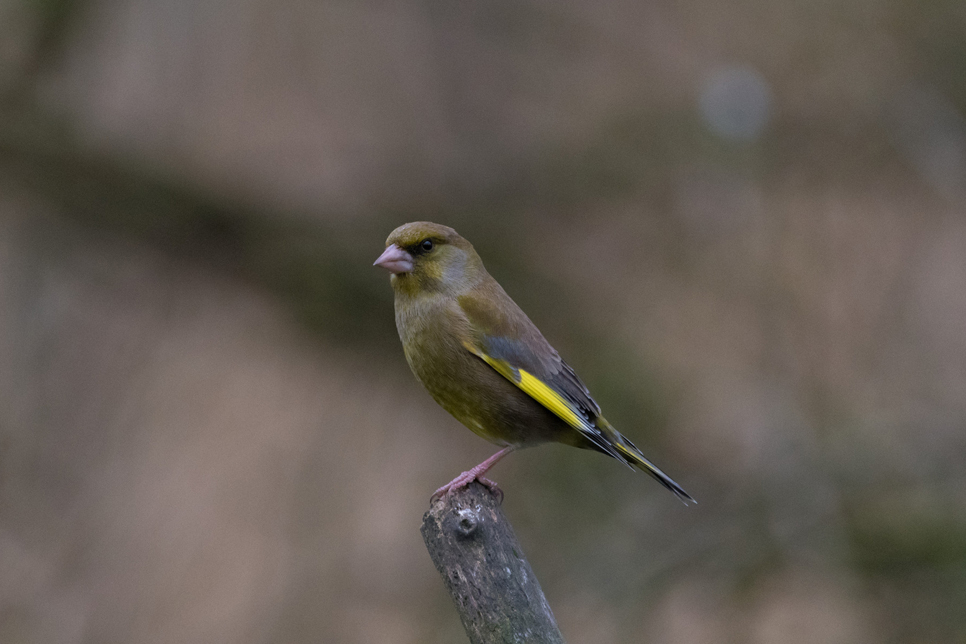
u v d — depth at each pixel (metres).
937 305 14.84
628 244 15.77
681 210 15.27
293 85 16.05
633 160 15.74
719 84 15.41
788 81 15.89
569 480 13.34
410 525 13.69
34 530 13.62
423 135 16.36
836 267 14.95
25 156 13.71
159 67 15.49
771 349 14.37
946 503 12.49
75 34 14.48
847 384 14.27
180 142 15.20
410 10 16.86
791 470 12.97
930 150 15.03
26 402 14.09
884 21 15.80
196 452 14.03
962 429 13.18
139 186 14.05
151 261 14.37
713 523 12.88
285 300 14.34
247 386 14.28
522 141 16.50
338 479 13.99
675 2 17.14
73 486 13.87
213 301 14.48
